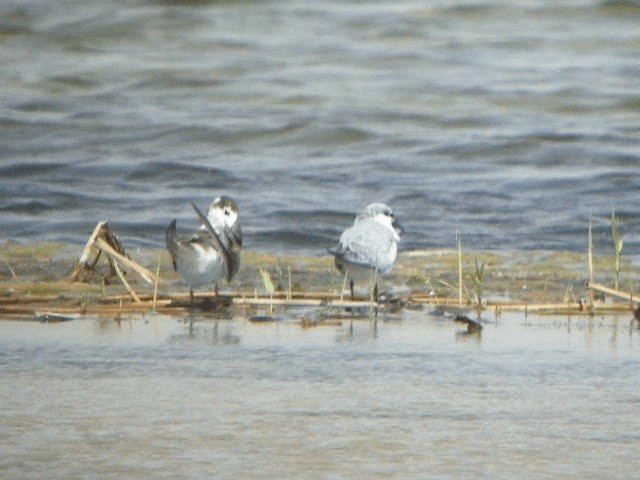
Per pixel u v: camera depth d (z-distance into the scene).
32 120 26.23
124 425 7.54
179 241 11.53
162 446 7.11
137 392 8.38
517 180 20.92
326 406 8.02
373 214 12.84
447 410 7.94
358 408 7.97
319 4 40.91
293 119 26.20
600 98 28.33
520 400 8.19
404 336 10.49
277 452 7.00
